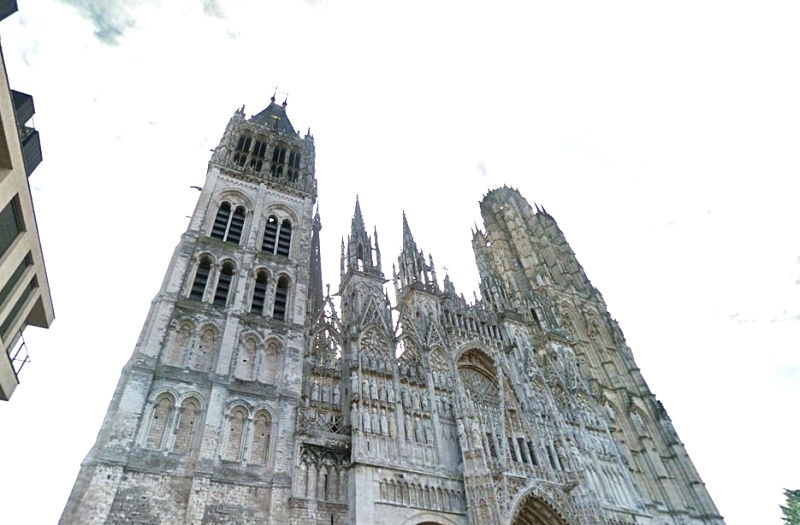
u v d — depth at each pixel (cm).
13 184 2939
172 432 3506
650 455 6369
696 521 5816
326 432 4131
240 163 6297
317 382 4541
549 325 7244
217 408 3744
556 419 5416
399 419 4453
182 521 3130
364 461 3900
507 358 6128
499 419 5012
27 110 3325
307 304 5297
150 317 4072
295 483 3659
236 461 3572
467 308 6494
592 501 4725
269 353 4412
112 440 3256
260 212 5591
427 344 5428
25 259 3453
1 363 3419
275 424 3884
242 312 4509
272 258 5200
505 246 9625
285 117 7950
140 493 3134
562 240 10244
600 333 8262
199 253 4784
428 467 4216
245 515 3316
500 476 4300
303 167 6700
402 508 3809
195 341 4116
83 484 3011
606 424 6162
